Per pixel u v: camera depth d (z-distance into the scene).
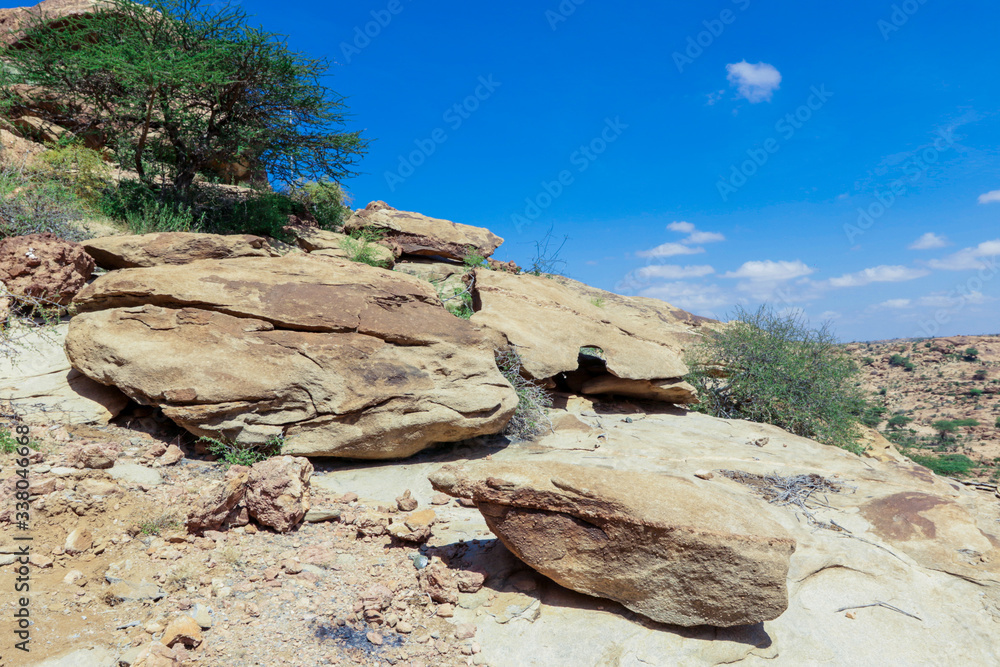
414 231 16.48
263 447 5.75
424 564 4.32
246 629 3.38
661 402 10.30
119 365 5.64
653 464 6.66
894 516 5.39
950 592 4.37
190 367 5.68
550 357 8.60
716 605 3.65
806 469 6.74
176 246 7.84
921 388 65.00
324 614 3.62
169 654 3.00
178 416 5.36
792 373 11.00
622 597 3.85
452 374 6.85
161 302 6.35
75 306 6.86
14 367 5.99
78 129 14.14
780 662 3.60
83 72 12.34
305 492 4.85
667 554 3.71
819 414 10.98
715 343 11.99
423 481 5.90
